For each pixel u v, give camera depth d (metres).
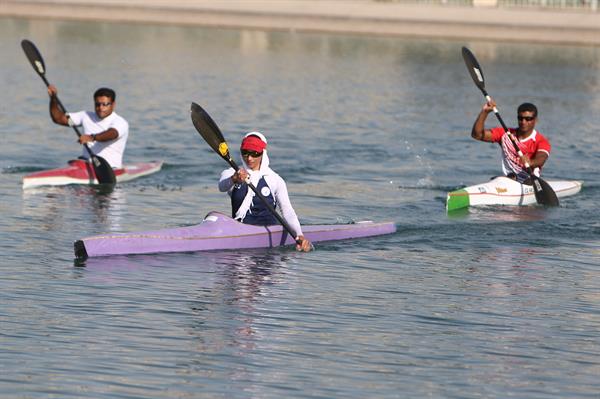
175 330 32.22
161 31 176.75
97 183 57.56
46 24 179.38
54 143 71.81
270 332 32.34
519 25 183.12
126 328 32.25
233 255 42.03
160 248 41.88
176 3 199.50
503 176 56.12
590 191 60.06
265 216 43.91
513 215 52.19
